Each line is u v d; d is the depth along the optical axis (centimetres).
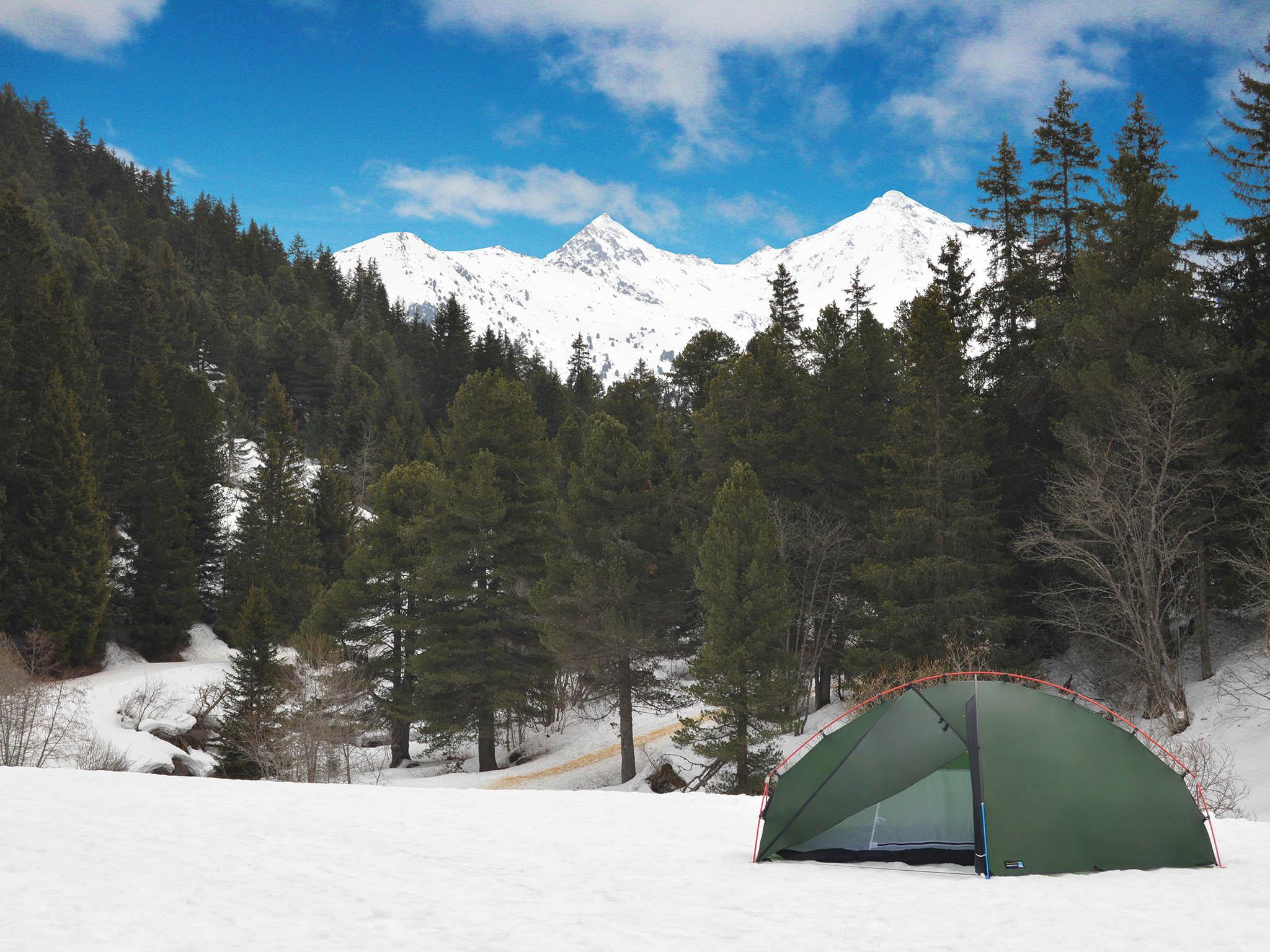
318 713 3109
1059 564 2794
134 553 4997
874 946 479
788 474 3450
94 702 3678
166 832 838
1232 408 2428
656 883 669
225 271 13850
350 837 854
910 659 2733
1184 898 604
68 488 4378
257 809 1019
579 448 5125
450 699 3434
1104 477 2438
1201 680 2500
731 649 2591
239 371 9775
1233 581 2481
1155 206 2591
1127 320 2495
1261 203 2523
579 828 964
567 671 3303
